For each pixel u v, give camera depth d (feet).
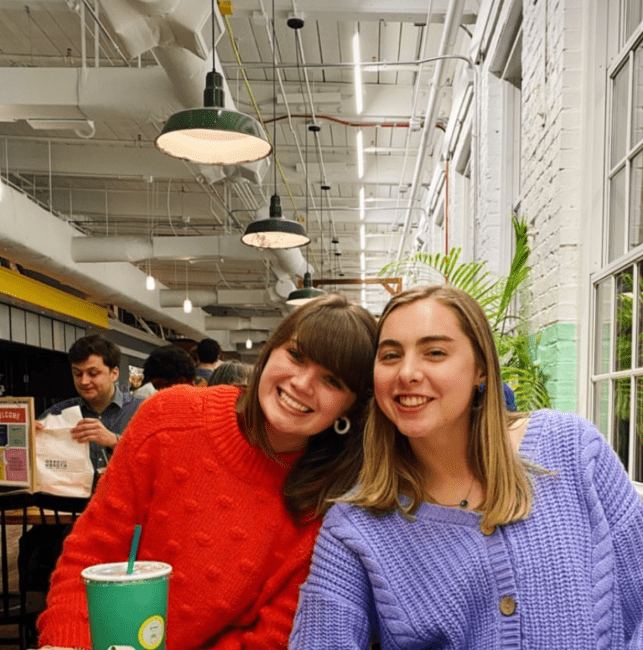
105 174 27.17
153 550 4.09
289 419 3.62
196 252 28.63
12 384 41.65
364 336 3.56
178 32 11.26
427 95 23.22
